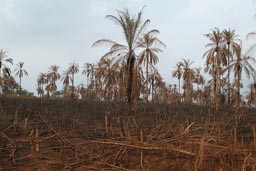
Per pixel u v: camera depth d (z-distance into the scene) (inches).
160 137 350.6
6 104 925.2
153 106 1013.8
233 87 1033.5
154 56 904.3
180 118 648.4
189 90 1786.4
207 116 711.1
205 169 274.7
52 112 724.0
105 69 1015.0
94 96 1593.3
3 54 1274.6
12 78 1902.1
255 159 270.4
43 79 2098.9
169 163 299.7
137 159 313.9
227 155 285.3
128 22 718.5
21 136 422.0
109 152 313.9
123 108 784.9
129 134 355.9
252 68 962.1
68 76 1776.6
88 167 289.6
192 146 305.0
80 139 388.2
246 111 611.5
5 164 312.3
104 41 724.0
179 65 1734.7
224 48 1029.8
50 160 320.8
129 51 723.4
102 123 558.6
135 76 709.9
